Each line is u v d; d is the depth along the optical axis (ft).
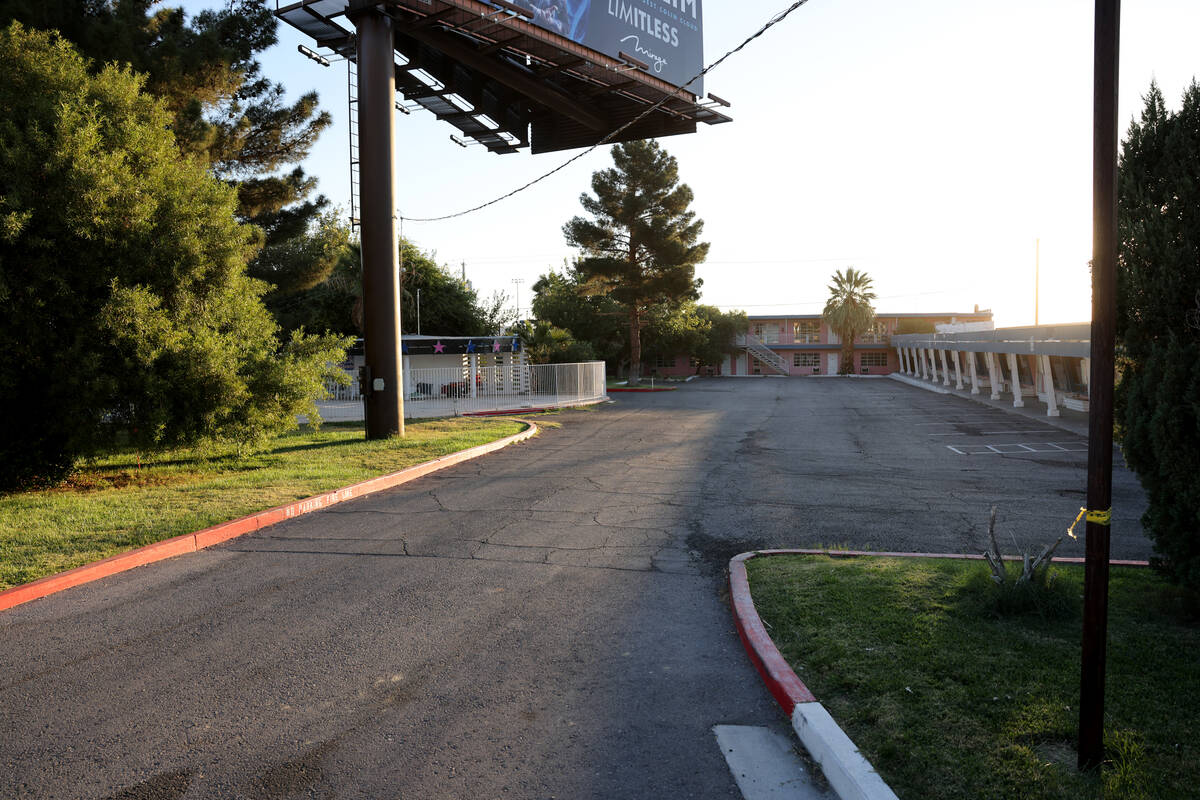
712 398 122.62
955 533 28.19
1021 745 11.68
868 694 13.47
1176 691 13.44
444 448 50.72
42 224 32.53
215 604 19.53
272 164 76.23
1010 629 16.48
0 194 31.96
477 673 15.37
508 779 11.46
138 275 34.86
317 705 13.89
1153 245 16.38
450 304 145.38
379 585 21.26
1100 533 11.03
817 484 40.32
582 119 75.72
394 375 56.70
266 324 43.01
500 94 75.51
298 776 11.48
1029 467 47.52
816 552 24.17
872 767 10.96
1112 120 11.06
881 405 103.96
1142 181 17.06
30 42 35.12
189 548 25.02
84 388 32.96
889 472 45.16
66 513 28.55
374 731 12.93
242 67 70.18
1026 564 17.65
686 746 12.46
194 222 37.37
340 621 18.33
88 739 12.55
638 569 23.12
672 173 146.51
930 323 224.94
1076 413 84.74
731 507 33.40
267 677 15.07
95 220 32.63
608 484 39.75
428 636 17.38
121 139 35.24
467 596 20.33
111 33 52.44
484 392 99.45
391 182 55.52
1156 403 16.38
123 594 20.29
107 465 42.88
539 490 37.63
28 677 14.98
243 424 38.55
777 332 232.32
